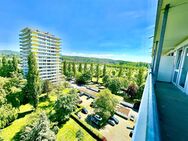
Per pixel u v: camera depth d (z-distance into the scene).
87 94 30.67
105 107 18.75
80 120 17.45
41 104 23.80
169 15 3.85
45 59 41.75
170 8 3.46
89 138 14.45
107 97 19.34
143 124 1.02
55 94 28.20
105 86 39.53
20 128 15.11
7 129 15.35
